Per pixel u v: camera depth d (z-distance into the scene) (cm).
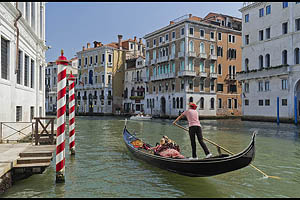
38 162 676
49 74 6112
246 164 588
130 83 4872
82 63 5462
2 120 967
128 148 1053
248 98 3103
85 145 1253
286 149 1159
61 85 661
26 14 1410
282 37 2706
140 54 5425
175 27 3738
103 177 716
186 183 670
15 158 668
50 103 6059
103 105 4916
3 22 970
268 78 2822
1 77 992
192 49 3603
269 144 1303
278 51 2756
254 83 3017
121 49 5084
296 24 2592
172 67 3800
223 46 3909
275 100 2744
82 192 600
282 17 2720
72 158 950
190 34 3588
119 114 4766
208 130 2062
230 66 3984
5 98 998
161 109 4006
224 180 695
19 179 677
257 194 596
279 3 2758
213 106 3769
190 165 636
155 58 4162
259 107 2952
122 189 623
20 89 1198
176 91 3681
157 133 1877
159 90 4038
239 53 4091
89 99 5262
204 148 676
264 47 2931
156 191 612
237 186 648
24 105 1270
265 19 2930
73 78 1020
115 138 1532
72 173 752
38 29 1642
